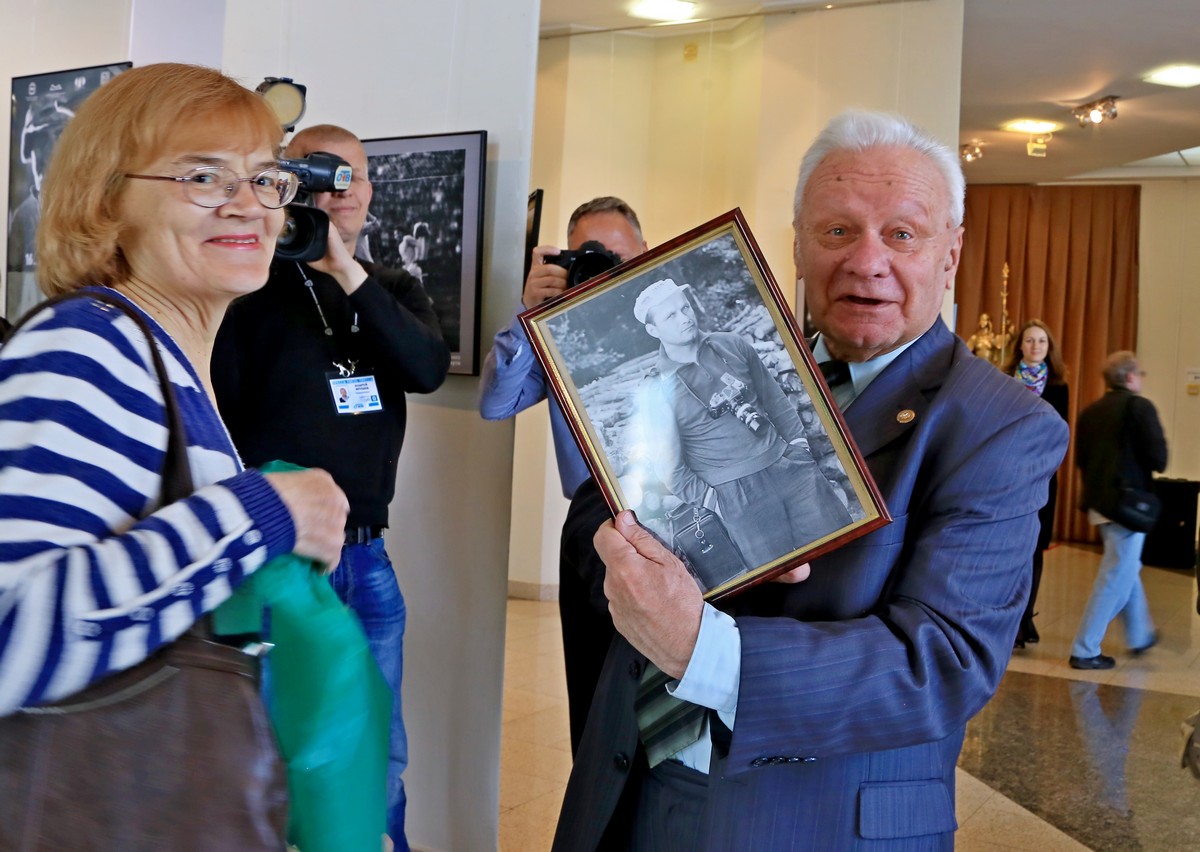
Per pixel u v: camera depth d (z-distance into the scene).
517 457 2.64
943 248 1.22
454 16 2.56
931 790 1.14
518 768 2.67
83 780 0.75
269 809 0.80
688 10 2.74
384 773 0.93
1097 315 7.61
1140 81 4.12
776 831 1.09
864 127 1.24
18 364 0.77
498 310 2.51
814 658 1.00
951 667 1.02
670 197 2.78
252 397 2.12
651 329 1.11
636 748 1.21
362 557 2.16
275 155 1.03
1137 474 4.60
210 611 0.80
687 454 1.09
